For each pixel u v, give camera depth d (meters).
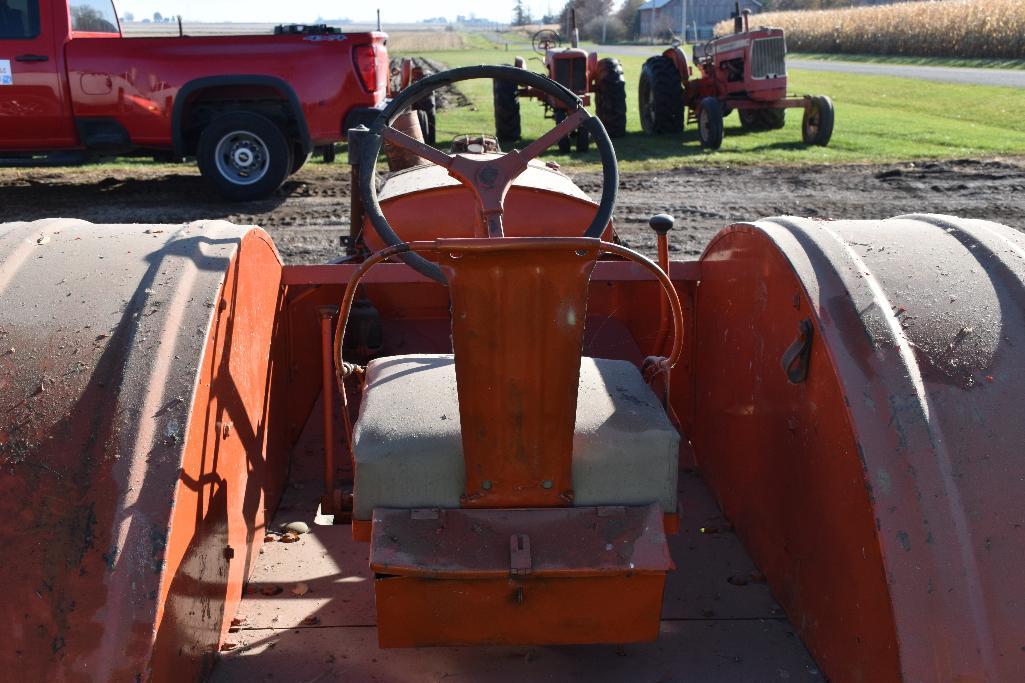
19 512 1.84
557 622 2.05
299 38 9.77
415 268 2.41
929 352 2.04
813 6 89.69
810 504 2.21
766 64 15.67
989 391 1.97
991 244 2.28
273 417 2.82
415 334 3.91
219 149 10.20
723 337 2.90
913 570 1.81
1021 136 16.05
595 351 3.86
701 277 3.13
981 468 1.88
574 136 14.63
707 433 3.12
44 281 2.21
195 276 2.24
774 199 10.74
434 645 2.06
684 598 2.53
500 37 115.62
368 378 2.38
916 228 2.48
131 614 1.77
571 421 1.96
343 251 8.12
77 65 9.61
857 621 1.96
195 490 2.01
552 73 15.42
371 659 2.24
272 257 2.78
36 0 9.49
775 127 17.89
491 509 2.05
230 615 2.33
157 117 9.79
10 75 9.56
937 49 41.78
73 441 1.92
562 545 2.00
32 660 1.75
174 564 1.87
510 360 1.88
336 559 2.65
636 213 9.94
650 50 69.12
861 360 2.04
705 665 2.24
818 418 2.15
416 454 2.04
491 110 20.39
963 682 1.75
